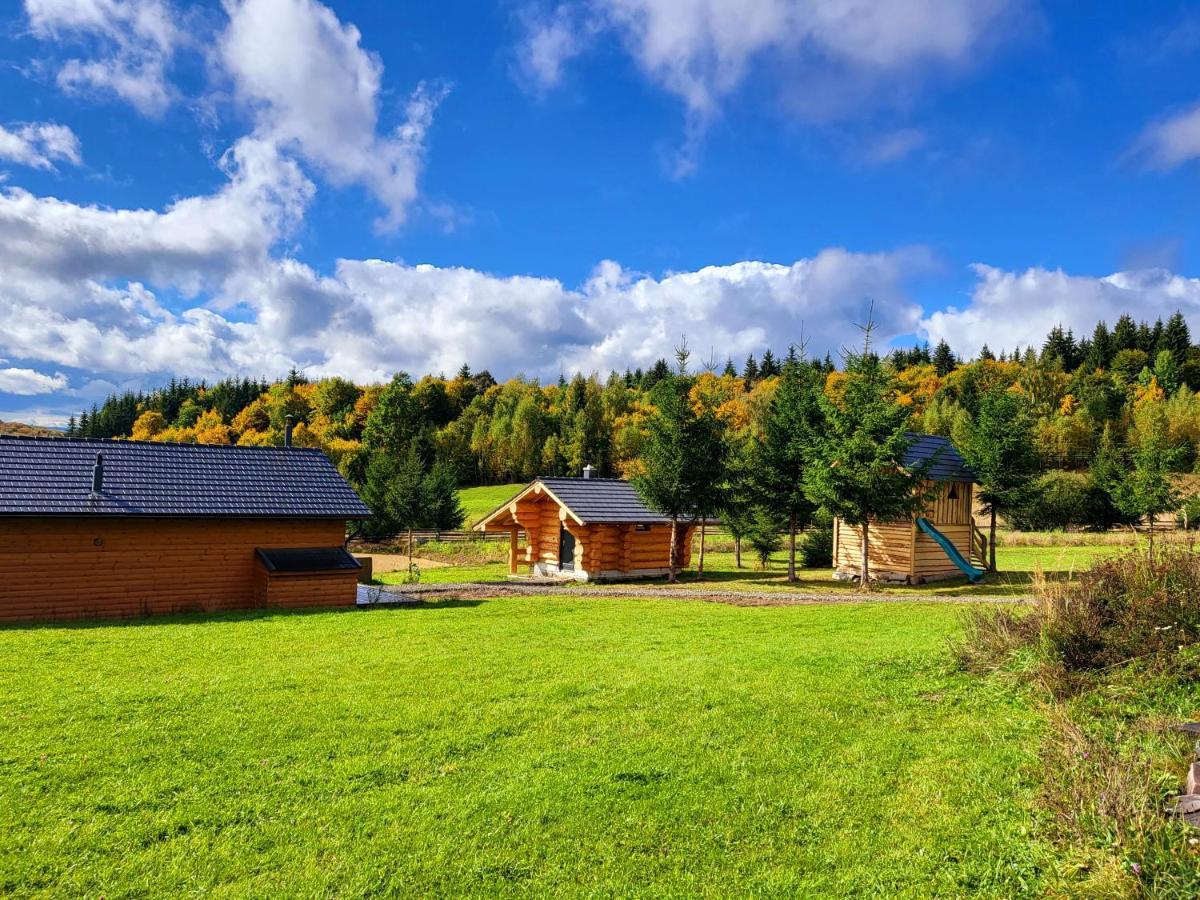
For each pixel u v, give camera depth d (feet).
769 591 72.69
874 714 25.93
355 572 64.69
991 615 33.53
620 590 73.36
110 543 59.31
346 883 15.76
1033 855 16.11
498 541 141.08
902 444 70.13
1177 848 15.16
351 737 23.90
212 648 38.88
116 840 17.35
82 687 29.94
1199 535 34.78
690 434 82.43
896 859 16.47
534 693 28.89
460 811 18.76
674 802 19.21
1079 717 23.43
